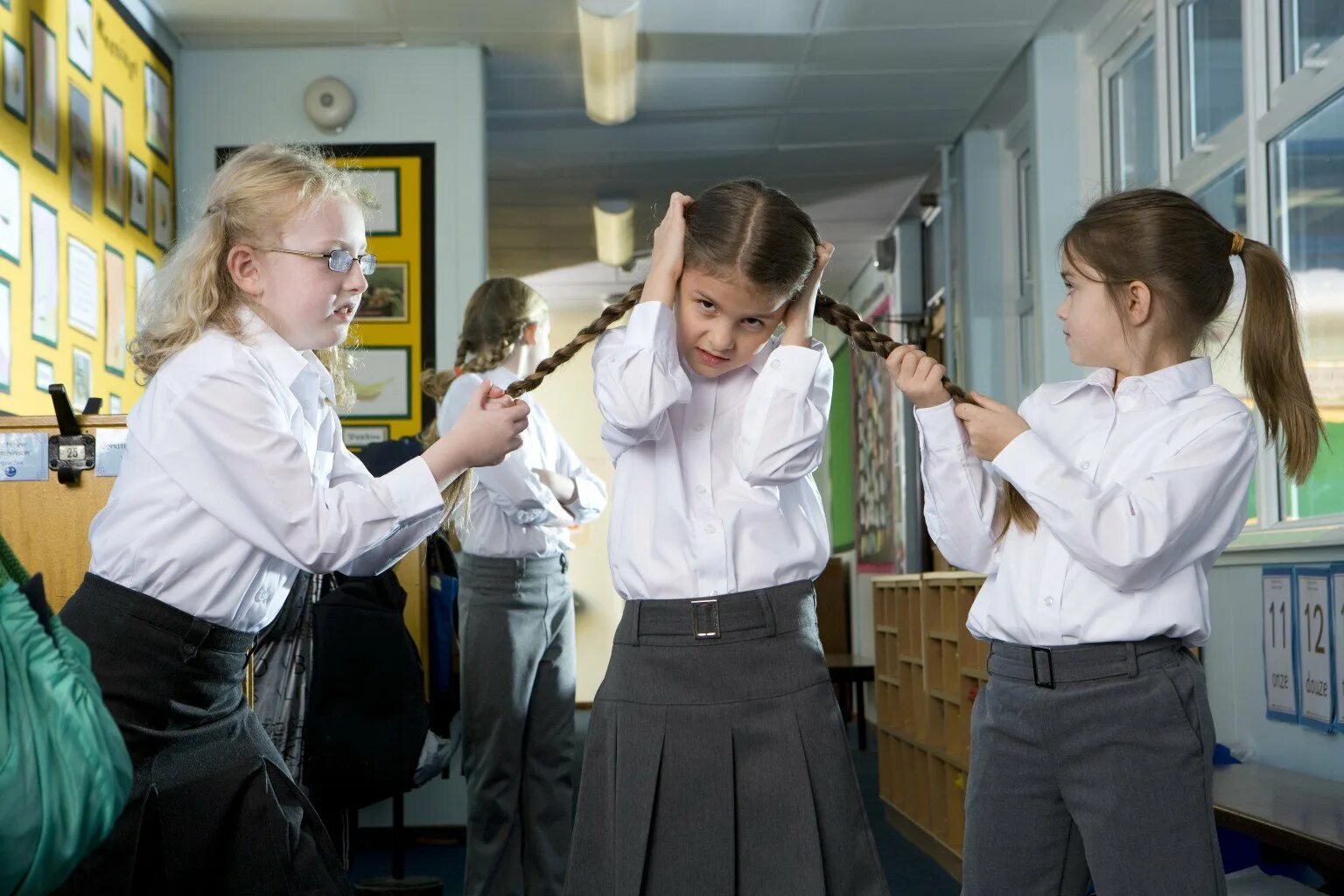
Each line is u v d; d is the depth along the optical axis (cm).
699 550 168
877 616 543
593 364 177
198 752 163
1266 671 346
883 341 181
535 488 293
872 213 790
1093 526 162
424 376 350
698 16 500
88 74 412
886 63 553
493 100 587
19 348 351
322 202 173
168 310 170
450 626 385
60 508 253
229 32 504
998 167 645
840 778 168
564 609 320
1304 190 354
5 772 124
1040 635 170
